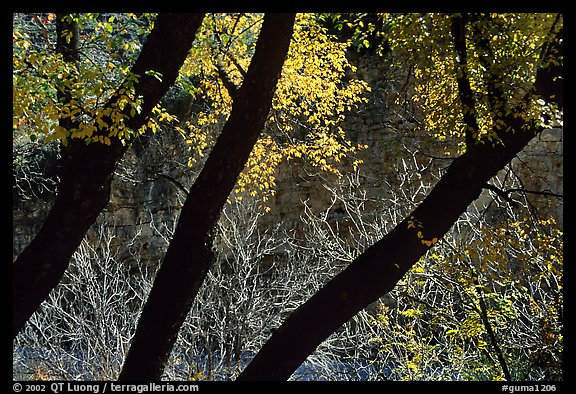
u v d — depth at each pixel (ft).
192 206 16.60
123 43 19.84
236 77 29.63
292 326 16.78
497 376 23.12
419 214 16.98
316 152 35.17
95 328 30.53
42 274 16.24
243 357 31.83
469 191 17.01
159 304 16.48
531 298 23.91
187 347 30.19
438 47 19.08
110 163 16.34
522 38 19.13
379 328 28.25
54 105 16.01
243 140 16.48
